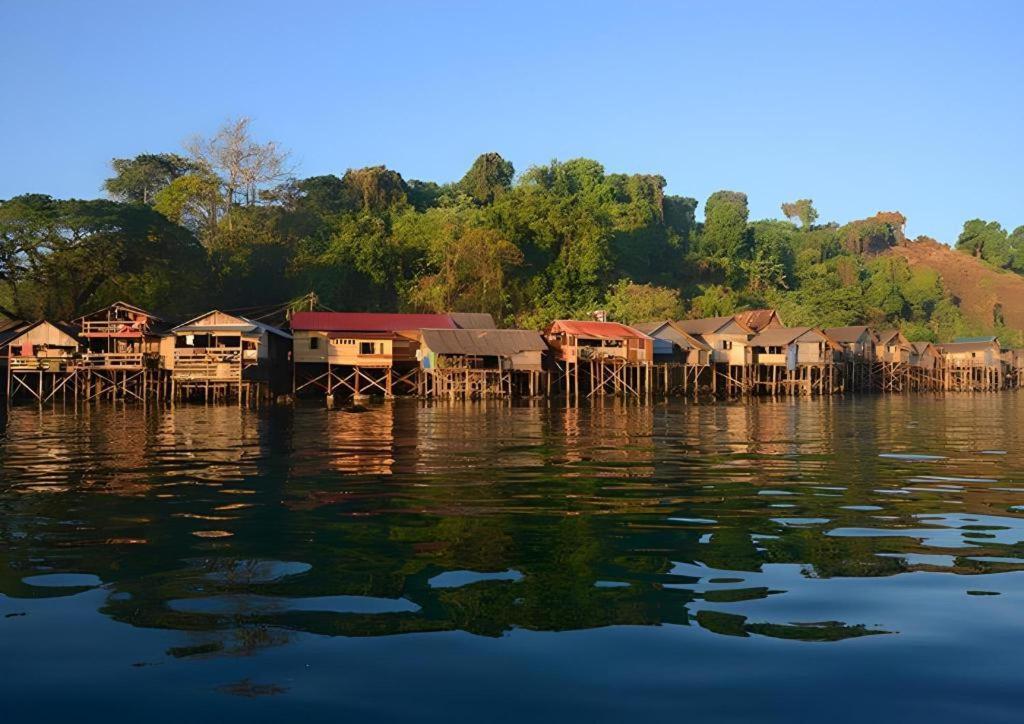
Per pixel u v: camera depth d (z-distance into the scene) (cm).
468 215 9556
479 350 5991
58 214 6378
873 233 17700
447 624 811
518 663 707
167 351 5691
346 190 10325
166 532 1266
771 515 1399
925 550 1127
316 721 603
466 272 8175
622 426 3600
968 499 1573
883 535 1230
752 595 906
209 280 7700
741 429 3434
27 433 3198
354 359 6028
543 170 11462
